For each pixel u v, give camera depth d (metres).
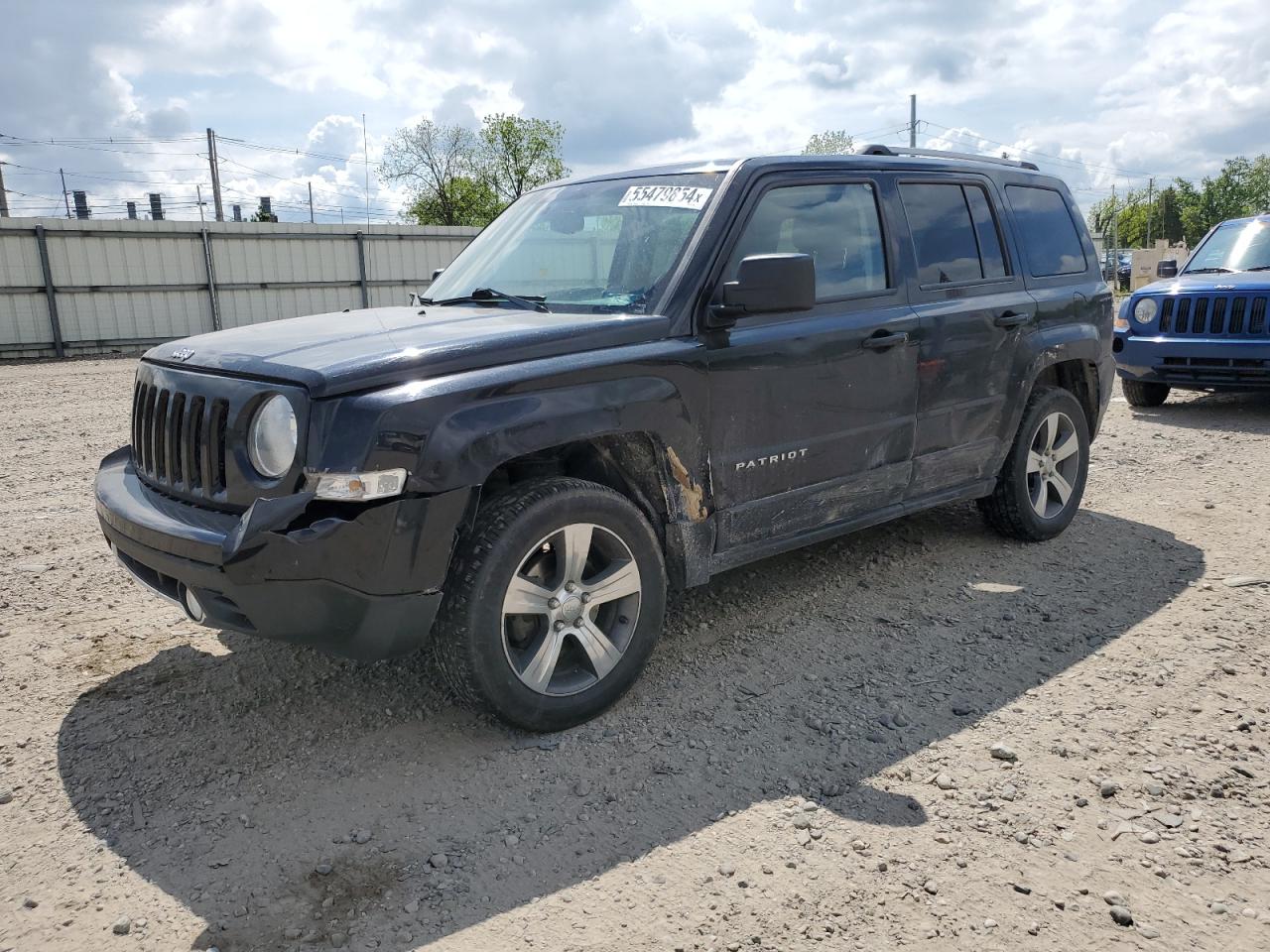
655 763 3.07
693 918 2.34
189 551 2.84
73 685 3.68
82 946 2.29
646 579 3.40
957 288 4.54
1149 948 2.20
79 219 22.23
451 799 2.89
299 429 2.77
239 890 2.49
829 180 4.09
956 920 2.31
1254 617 4.10
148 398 3.39
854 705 3.42
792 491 3.87
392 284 27.19
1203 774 2.91
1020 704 3.40
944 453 4.50
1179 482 6.52
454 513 2.87
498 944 2.27
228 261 24.45
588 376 3.16
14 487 7.11
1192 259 9.73
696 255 3.57
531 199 4.56
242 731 3.32
